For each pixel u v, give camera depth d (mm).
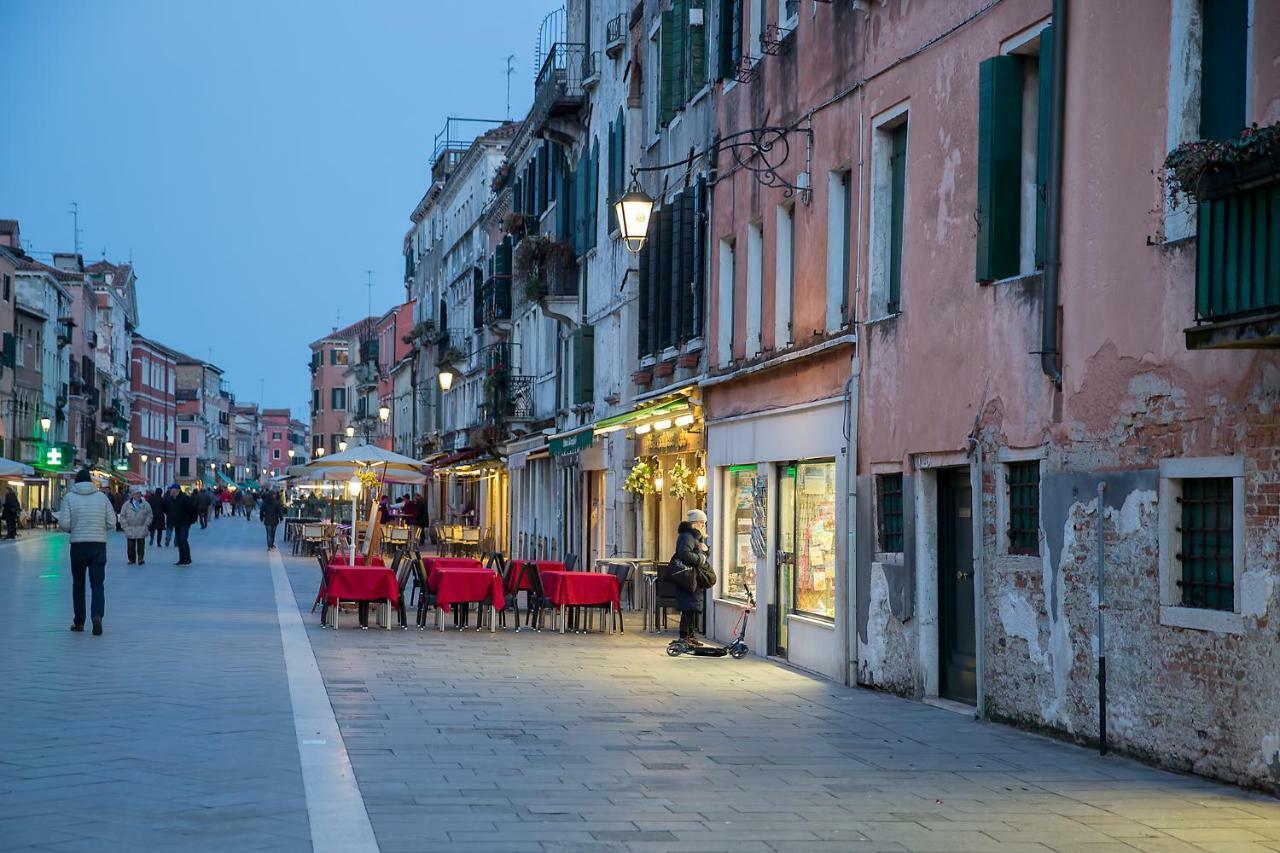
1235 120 10242
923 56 14984
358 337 122250
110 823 8172
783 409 18656
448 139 70000
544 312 35781
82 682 14242
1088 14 11836
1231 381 10016
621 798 9156
